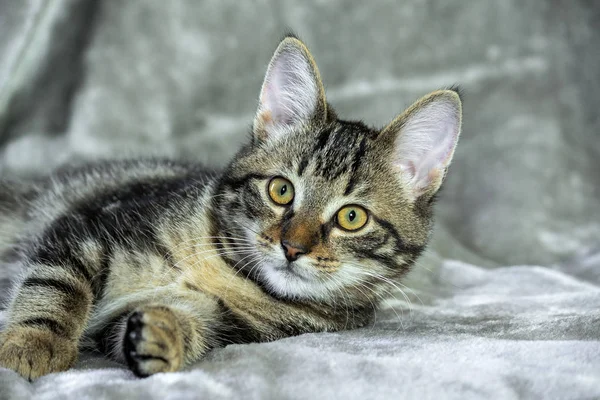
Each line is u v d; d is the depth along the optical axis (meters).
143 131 0.83
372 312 0.55
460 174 0.88
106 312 0.51
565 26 0.92
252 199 0.52
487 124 0.91
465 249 0.79
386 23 0.90
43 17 0.74
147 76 0.83
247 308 0.52
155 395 0.42
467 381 0.43
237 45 0.86
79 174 0.65
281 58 0.55
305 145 0.53
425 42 0.91
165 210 0.53
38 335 0.47
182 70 0.85
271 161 0.53
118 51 0.82
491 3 0.92
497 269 0.71
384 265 0.53
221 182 0.54
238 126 0.86
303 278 0.51
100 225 0.53
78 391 0.42
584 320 0.51
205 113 0.86
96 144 0.81
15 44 0.71
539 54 0.92
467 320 0.55
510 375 0.44
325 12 0.89
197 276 0.51
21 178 0.68
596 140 0.91
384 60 0.91
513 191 0.85
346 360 0.45
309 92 0.55
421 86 0.91
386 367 0.44
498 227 0.83
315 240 0.51
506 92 0.92
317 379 0.43
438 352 0.47
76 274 0.50
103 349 0.50
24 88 0.77
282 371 0.44
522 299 0.59
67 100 0.81
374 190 0.53
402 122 0.54
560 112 0.92
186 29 0.85
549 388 0.43
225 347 0.48
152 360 0.44
